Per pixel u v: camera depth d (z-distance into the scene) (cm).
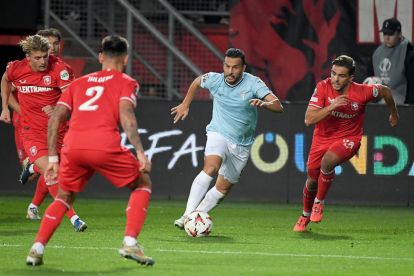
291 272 2389
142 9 5472
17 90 3412
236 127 3161
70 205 2416
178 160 4712
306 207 3378
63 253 2655
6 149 4822
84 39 5441
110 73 2361
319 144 3281
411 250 2917
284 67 5038
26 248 2764
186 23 5278
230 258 2625
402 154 4631
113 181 2350
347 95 3219
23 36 5512
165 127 4716
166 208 4303
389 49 4931
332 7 5003
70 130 2344
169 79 5219
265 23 5034
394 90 4947
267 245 2950
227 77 3106
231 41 5056
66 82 3272
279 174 4672
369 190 4647
